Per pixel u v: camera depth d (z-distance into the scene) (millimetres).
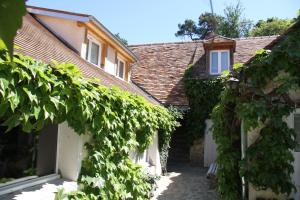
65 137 5215
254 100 5523
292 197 5754
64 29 9430
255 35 34688
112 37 10461
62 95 3938
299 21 5598
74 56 8008
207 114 14867
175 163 15312
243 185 5961
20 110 3334
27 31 6328
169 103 15070
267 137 5512
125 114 6238
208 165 14656
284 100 5801
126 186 6531
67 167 5133
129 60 13109
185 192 9719
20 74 3141
